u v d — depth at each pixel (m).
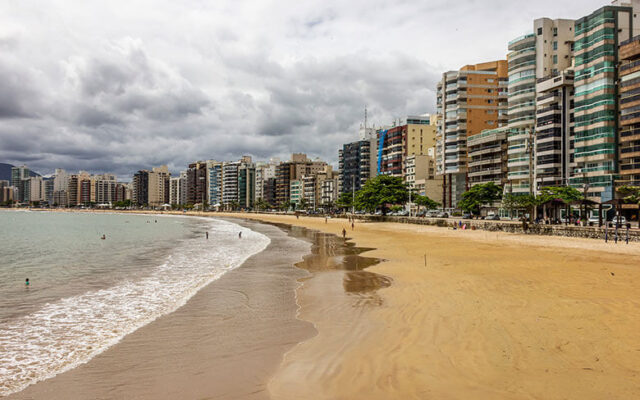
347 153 182.88
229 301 19.59
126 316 17.28
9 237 70.31
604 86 67.69
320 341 12.98
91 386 10.43
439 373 9.90
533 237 45.34
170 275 28.28
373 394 9.02
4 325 16.20
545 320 13.78
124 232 84.44
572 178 73.25
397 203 97.31
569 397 8.51
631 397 8.45
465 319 14.32
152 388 10.18
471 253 34.53
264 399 9.25
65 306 19.36
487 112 111.19
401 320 14.73
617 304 15.58
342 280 24.39
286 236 65.69
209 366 11.42
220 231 84.75
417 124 144.62
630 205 59.78
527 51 86.12
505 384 9.19
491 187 80.62
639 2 69.62
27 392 10.21
